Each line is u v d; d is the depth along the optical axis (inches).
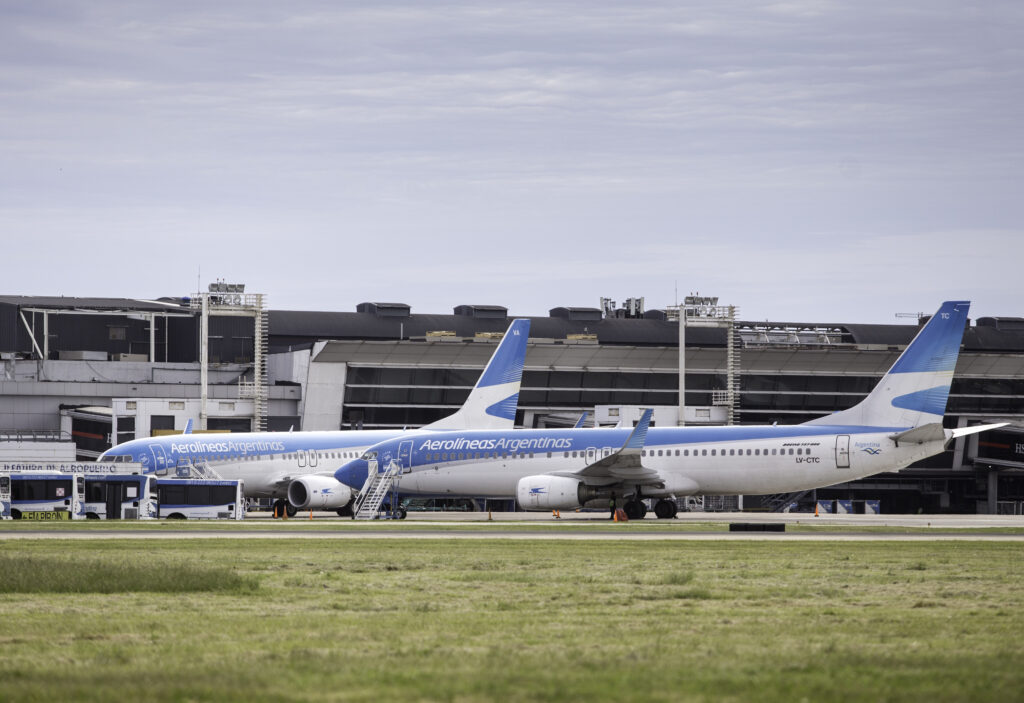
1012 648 2541.8
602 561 4950.8
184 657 2415.1
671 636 2719.0
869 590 3752.5
